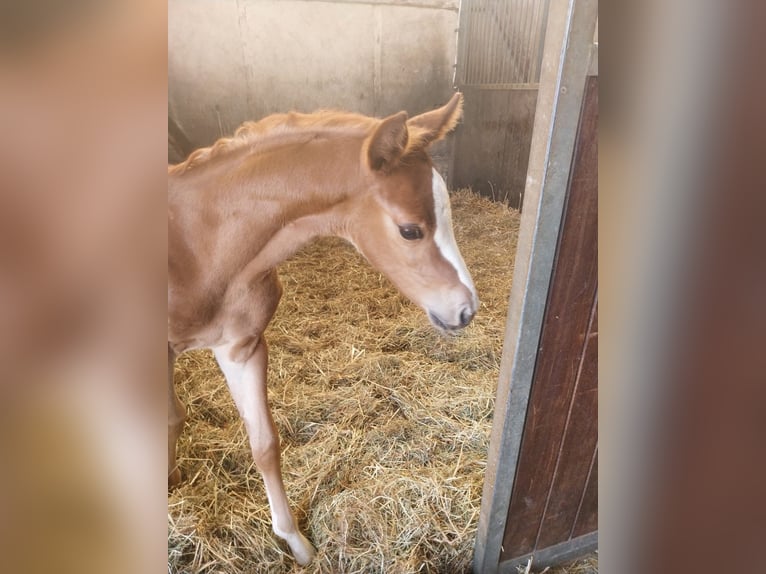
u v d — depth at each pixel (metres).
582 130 0.64
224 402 1.47
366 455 1.31
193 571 1.02
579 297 0.77
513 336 0.79
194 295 0.84
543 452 0.93
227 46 2.67
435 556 1.08
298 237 0.86
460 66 3.33
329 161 0.81
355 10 2.91
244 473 1.25
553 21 0.59
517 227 2.68
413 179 0.86
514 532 1.02
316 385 1.57
